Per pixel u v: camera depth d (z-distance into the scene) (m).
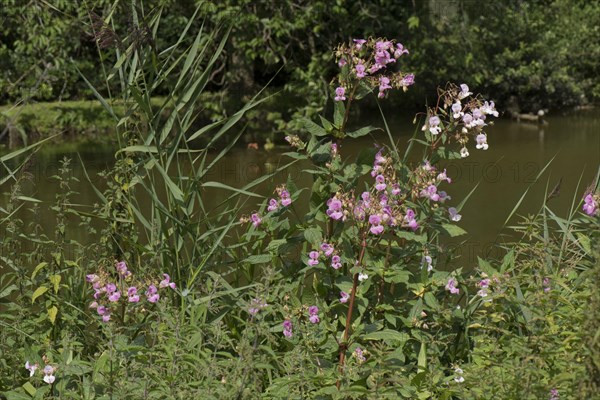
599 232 4.97
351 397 4.50
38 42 19.77
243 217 5.76
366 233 4.98
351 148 17.61
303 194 12.34
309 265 5.22
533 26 26.88
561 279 4.97
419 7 22.94
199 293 5.59
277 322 5.28
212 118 20.22
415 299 5.39
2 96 20.78
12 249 5.75
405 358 5.27
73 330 5.48
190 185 5.96
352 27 21.47
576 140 20.75
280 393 4.47
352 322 5.26
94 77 21.81
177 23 19.02
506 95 26.16
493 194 14.20
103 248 6.04
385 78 5.36
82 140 19.73
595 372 3.83
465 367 4.71
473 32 25.47
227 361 4.50
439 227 5.25
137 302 5.03
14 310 5.66
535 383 4.20
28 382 4.70
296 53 23.00
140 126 6.49
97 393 4.55
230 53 22.19
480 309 5.31
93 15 6.24
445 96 5.42
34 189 13.81
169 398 4.25
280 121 20.09
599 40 29.12
